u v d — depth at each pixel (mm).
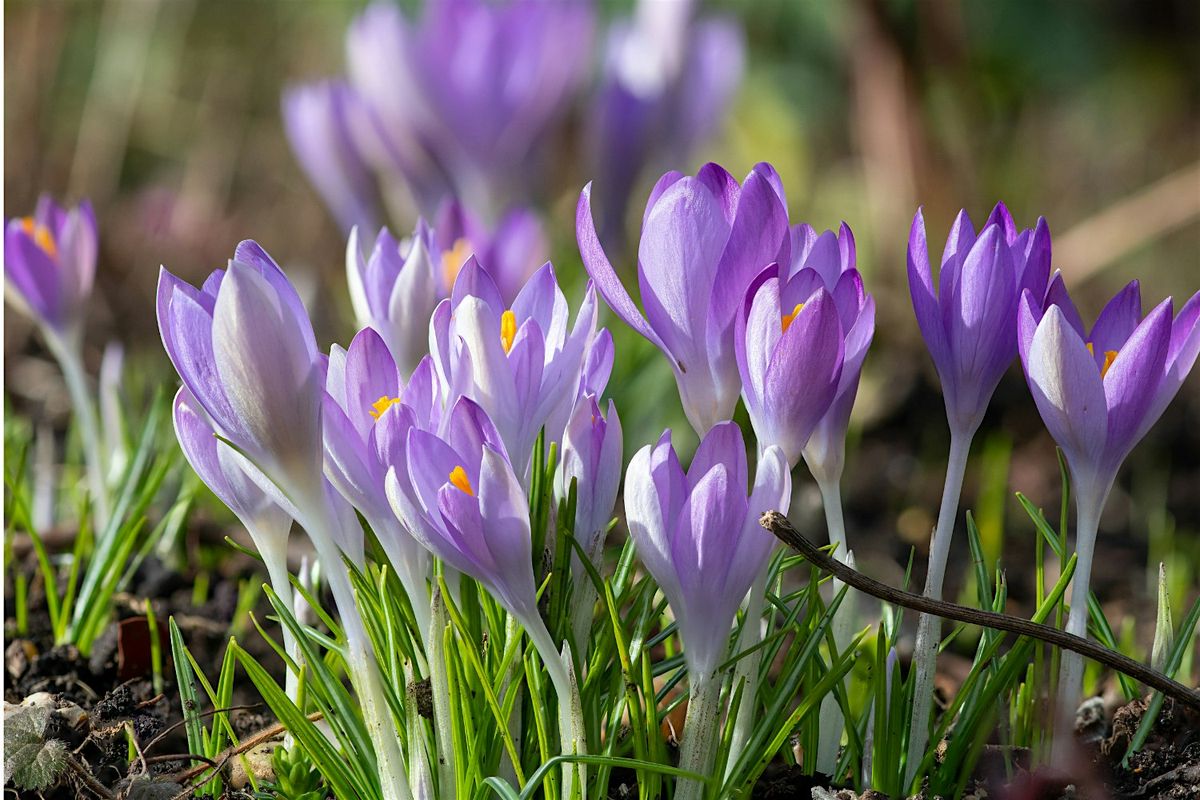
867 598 856
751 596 587
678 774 579
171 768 646
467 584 606
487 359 573
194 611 747
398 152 1129
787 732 595
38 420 1126
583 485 599
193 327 568
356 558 601
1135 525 1072
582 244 589
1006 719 633
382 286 645
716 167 589
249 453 574
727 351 590
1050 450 1193
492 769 602
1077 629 608
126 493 732
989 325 593
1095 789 612
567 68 1141
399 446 568
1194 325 591
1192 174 1421
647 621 613
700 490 566
